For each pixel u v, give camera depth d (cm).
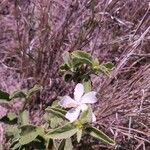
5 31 32
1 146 26
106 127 25
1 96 24
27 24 30
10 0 33
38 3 32
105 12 30
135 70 29
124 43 31
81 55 22
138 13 33
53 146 22
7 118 24
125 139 26
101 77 29
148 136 25
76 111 20
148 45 31
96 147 26
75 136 24
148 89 26
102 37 31
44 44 29
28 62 29
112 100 26
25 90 25
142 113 25
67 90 29
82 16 31
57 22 32
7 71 30
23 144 21
